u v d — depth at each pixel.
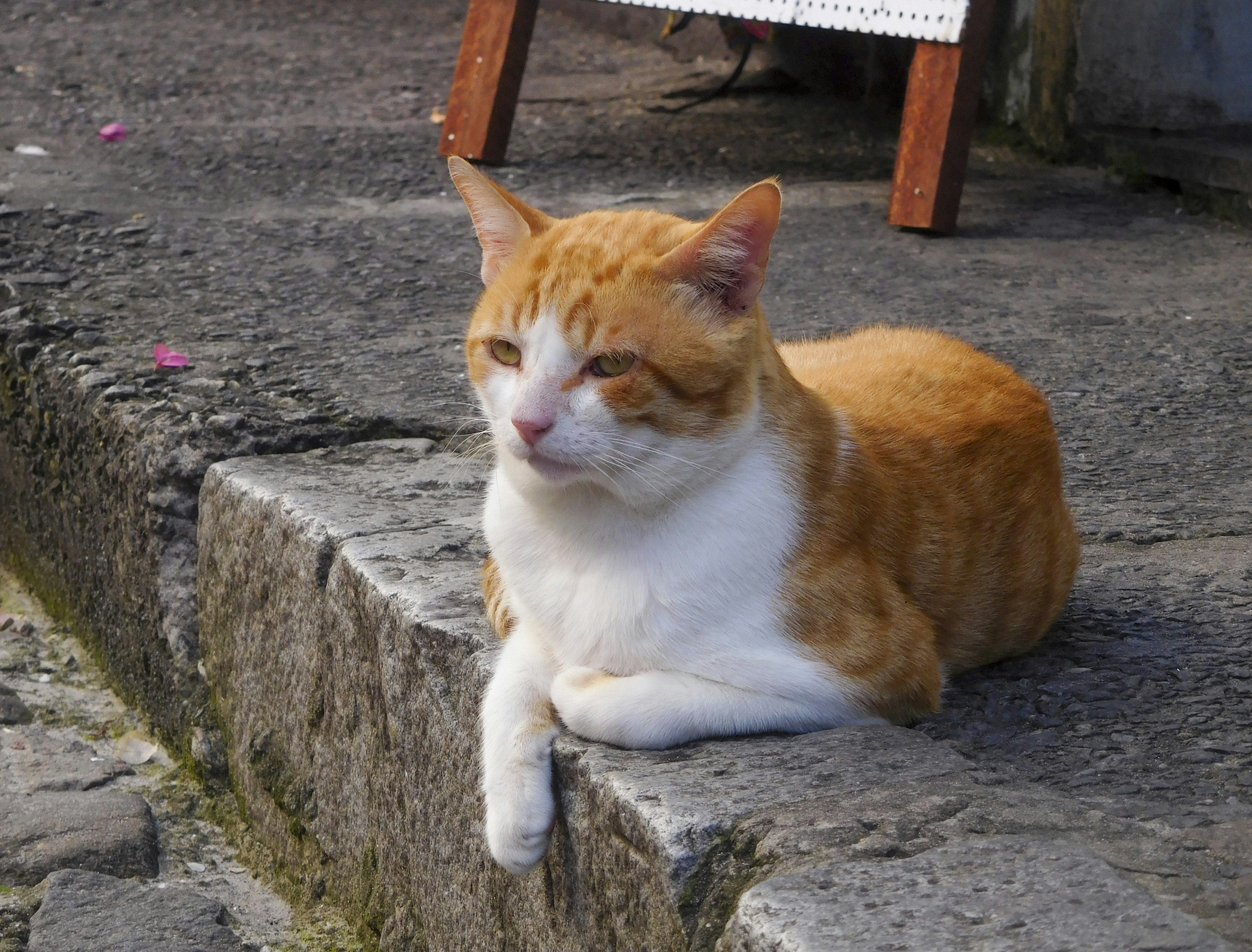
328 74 15.61
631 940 3.22
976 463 4.10
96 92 14.27
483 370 3.75
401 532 4.98
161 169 11.44
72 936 4.69
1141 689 3.87
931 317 8.01
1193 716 3.68
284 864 5.58
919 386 4.34
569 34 18.34
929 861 2.78
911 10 9.55
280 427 6.16
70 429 6.89
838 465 3.68
